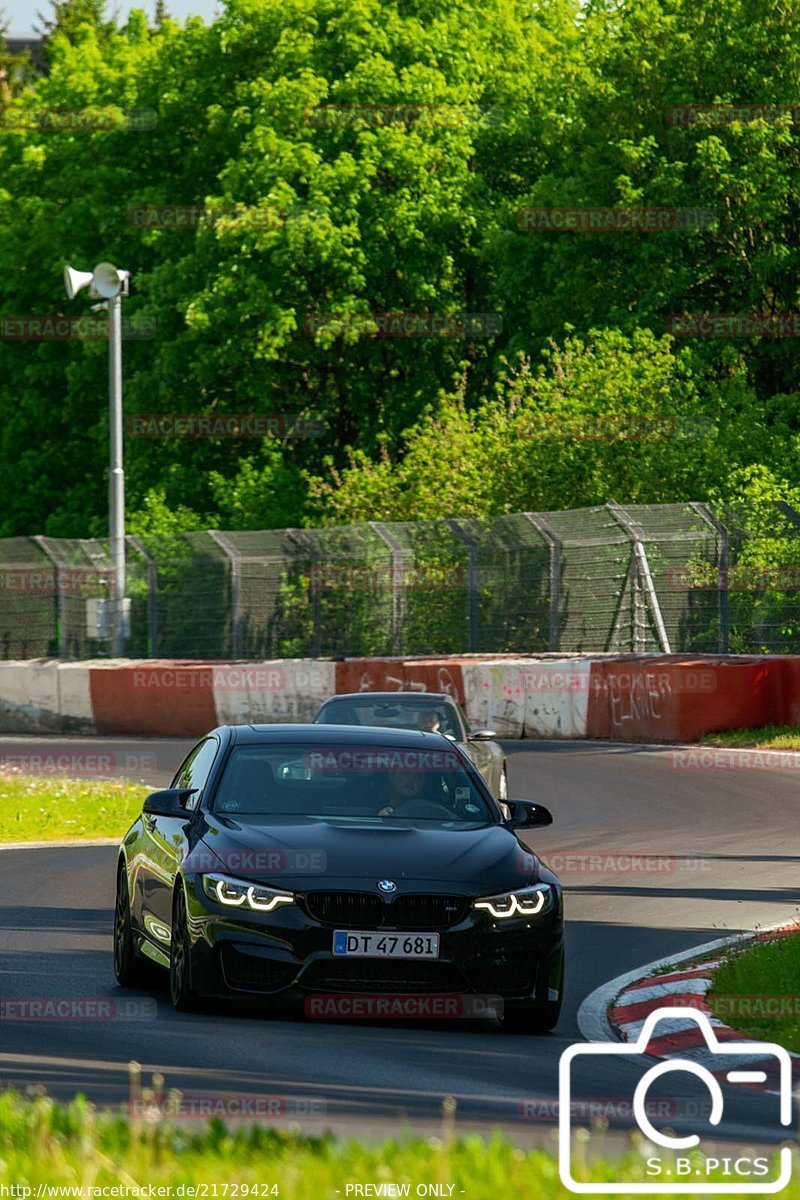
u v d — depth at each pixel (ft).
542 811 134.10
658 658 373.61
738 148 518.37
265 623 439.63
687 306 540.52
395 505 500.33
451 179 575.79
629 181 515.91
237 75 603.67
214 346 570.87
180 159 621.31
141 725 426.10
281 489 555.28
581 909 180.24
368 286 580.71
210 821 127.13
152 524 549.95
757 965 139.44
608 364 486.79
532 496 478.18
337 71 585.22
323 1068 103.14
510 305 608.19
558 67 594.24
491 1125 86.63
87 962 146.41
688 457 467.93
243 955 118.11
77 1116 71.20
